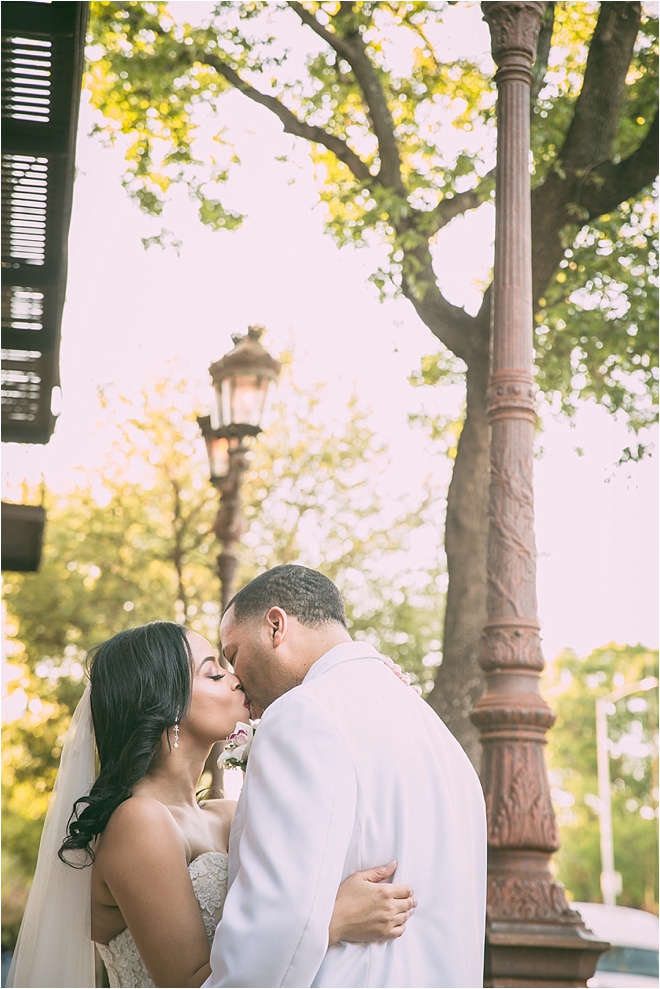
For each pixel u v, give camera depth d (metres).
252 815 2.44
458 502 7.88
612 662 39.25
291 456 14.87
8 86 5.19
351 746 2.50
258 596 2.88
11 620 14.80
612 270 9.05
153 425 15.07
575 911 4.16
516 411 4.61
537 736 4.30
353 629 14.19
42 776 14.88
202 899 2.86
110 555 14.91
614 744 38.59
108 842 2.88
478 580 7.71
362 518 14.74
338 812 2.41
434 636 14.20
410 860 2.50
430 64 9.58
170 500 15.12
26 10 4.84
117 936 2.97
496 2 4.99
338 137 9.59
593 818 37.91
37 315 6.70
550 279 8.02
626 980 11.10
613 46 7.77
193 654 3.12
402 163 9.64
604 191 7.79
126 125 10.20
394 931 2.41
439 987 2.46
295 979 2.30
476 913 2.68
